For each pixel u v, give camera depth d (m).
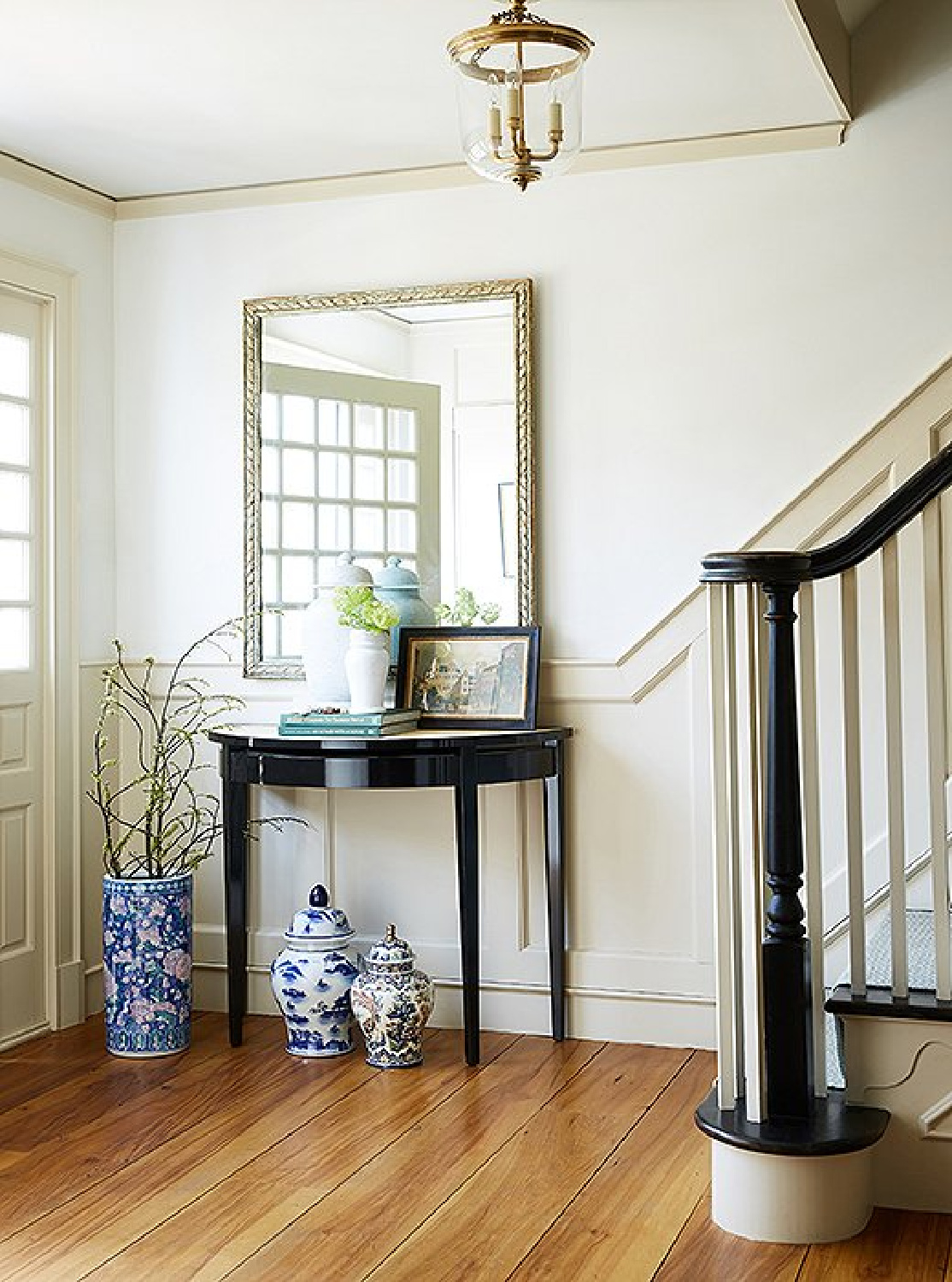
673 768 4.51
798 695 4.34
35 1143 3.69
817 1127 3.07
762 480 4.44
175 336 5.02
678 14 3.51
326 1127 3.79
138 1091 4.11
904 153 4.30
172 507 5.02
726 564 3.15
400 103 4.11
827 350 4.38
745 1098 3.22
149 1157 3.58
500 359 4.64
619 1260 2.98
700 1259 2.97
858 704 3.22
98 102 4.07
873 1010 3.14
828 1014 3.38
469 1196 3.32
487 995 4.70
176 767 5.02
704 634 4.47
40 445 4.75
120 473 5.05
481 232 4.70
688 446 4.50
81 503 4.90
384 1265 2.97
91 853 4.96
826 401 4.38
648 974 4.53
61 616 4.79
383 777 4.21
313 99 4.07
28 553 4.69
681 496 4.52
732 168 4.45
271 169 4.72
